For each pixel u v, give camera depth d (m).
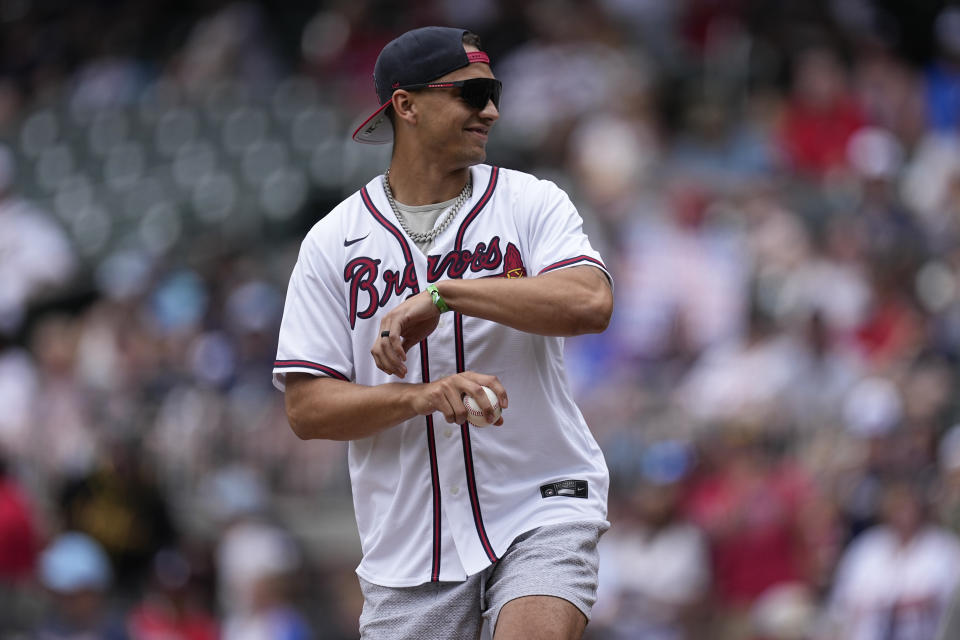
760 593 26.14
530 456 11.21
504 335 11.14
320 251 11.49
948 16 51.06
